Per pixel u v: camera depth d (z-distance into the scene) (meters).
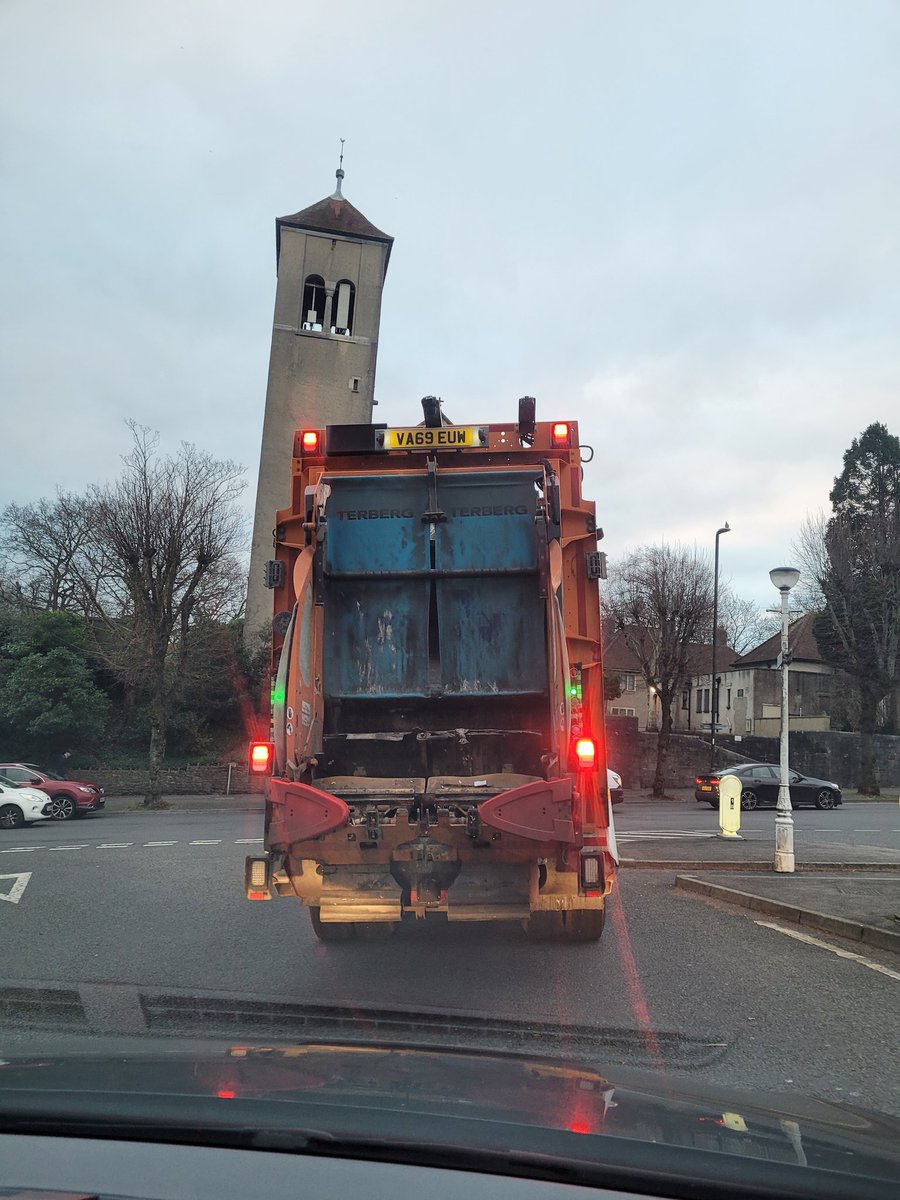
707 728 62.16
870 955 8.28
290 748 6.75
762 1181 2.10
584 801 6.59
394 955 7.98
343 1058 3.03
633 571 36.69
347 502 7.59
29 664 35.47
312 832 6.37
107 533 30.50
